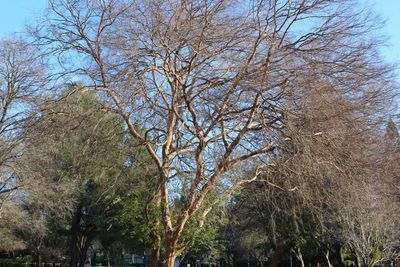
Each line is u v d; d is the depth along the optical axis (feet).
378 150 51.34
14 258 201.16
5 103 90.79
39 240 173.58
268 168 56.70
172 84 54.03
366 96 49.90
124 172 66.90
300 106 49.11
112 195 74.90
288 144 51.01
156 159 57.21
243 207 88.63
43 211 127.03
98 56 53.11
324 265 135.33
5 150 92.02
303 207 61.46
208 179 54.34
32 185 101.65
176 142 59.98
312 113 48.52
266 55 50.29
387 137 52.49
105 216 122.01
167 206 56.80
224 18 50.70
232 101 51.52
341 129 48.78
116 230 129.39
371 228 80.79
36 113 57.21
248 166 59.82
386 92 50.75
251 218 104.78
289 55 49.14
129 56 51.65
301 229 90.74
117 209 116.67
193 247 89.45
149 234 71.41
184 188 59.57
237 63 51.37
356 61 49.21
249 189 65.72
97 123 55.98
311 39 49.73
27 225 124.16
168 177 58.80
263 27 50.44
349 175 49.34
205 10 50.24
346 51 49.52
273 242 105.70
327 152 48.39
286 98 49.55
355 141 49.26
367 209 69.15
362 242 82.79
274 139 51.42
